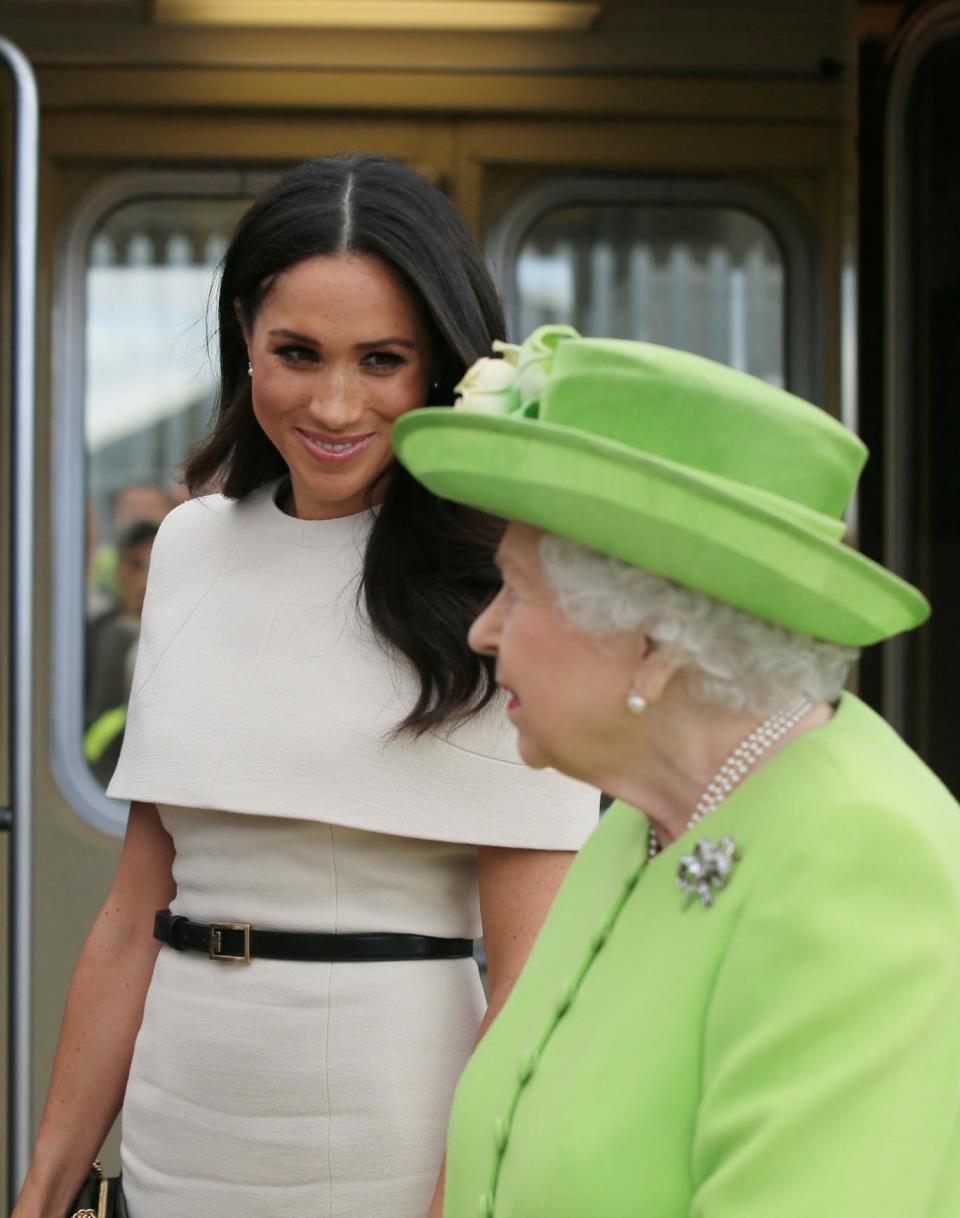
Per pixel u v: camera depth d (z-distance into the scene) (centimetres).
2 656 331
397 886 173
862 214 301
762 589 110
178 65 328
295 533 184
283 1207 171
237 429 189
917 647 295
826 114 333
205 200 335
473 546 174
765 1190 104
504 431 113
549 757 122
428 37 328
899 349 298
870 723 120
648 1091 112
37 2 326
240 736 176
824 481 114
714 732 119
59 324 334
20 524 282
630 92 331
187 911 181
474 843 171
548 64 330
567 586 117
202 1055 175
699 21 330
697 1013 112
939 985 105
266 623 181
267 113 331
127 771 182
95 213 334
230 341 189
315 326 169
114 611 338
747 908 109
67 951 331
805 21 331
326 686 175
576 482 111
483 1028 171
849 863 106
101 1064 195
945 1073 105
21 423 284
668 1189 112
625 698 118
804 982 105
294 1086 171
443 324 170
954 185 298
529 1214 115
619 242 335
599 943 125
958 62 295
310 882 174
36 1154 195
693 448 113
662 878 119
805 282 336
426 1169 171
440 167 331
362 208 170
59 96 329
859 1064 103
